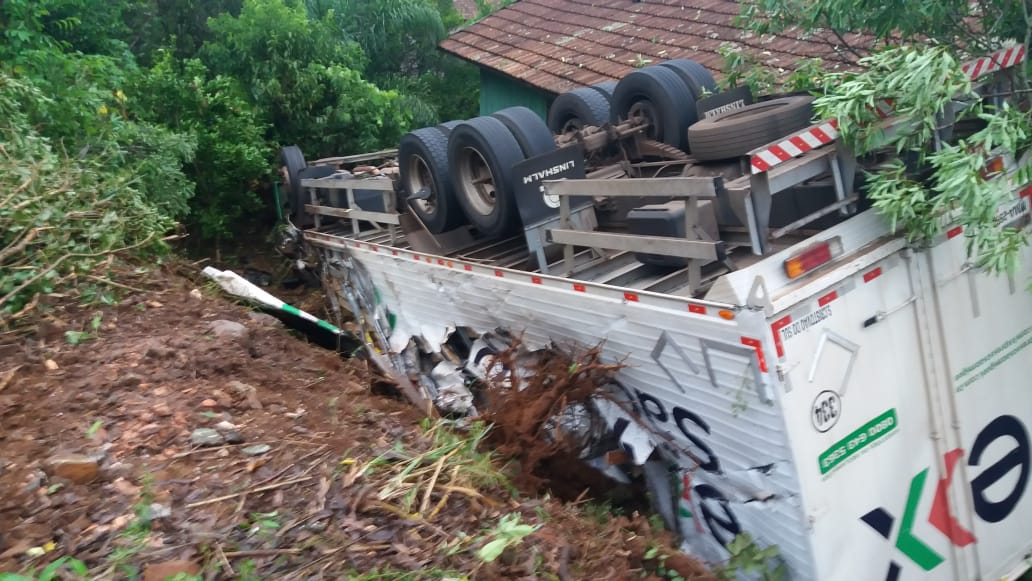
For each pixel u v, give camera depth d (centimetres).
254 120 1016
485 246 567
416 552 297
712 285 345
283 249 884
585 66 1105
